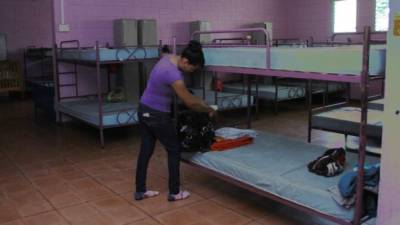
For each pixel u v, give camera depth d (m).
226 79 7.91
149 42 6.57
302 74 2.62
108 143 5.24
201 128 3.46
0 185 3.73
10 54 9.41
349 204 2.33
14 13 9.34
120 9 6.62
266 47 2.99
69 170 4.16
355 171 2.45
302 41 8.34
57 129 6.06
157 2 7.00
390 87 2.01
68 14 6.20
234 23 8.12
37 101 7.02
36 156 4.66
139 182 3.35
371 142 3.65
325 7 8.49
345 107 5.00
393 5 1.95
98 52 4.88
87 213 3.12
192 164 3.44
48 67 9.09
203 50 3.41
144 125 3.25
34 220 3.01
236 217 3.04
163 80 3.07
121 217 3.05
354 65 2.29
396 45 1.96
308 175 2.80
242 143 3.60
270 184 2.78
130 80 6.26
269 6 8.74
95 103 5.96
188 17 7.43
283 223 2.94
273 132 5.82
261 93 7.06
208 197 3.42
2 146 5.11
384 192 2.11
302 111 7.40
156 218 3.03
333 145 5.05
